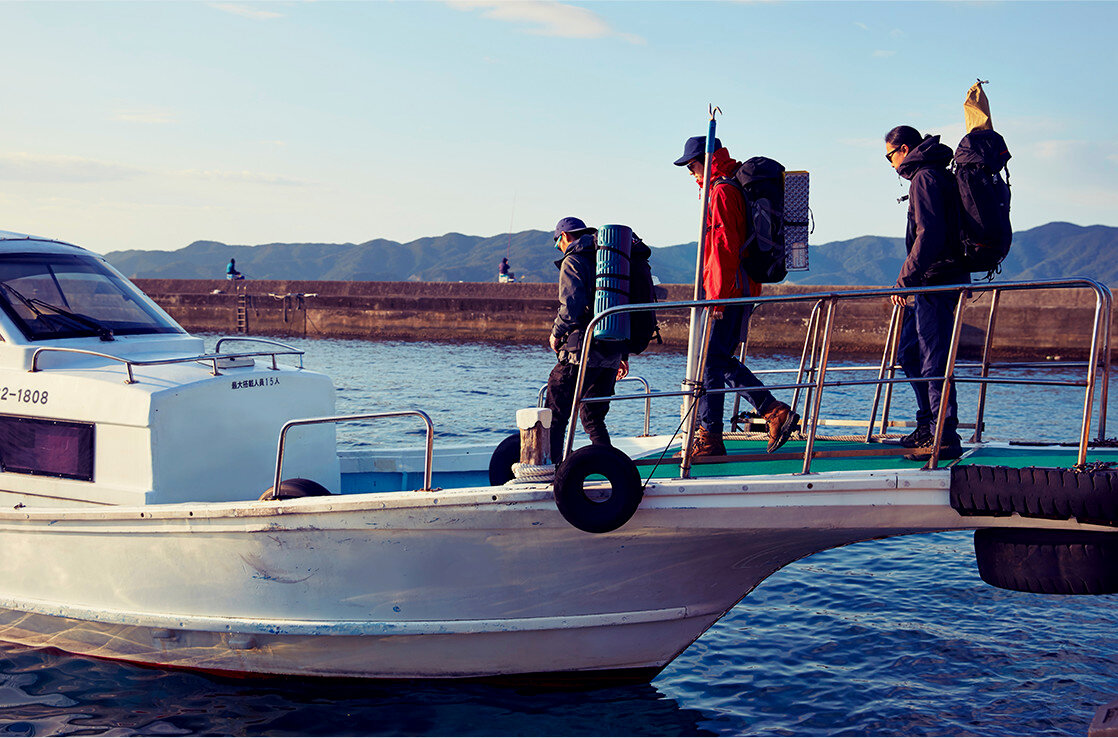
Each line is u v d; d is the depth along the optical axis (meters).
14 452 5.61
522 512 4.52
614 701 5.10
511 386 21.38
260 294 41.38
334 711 4.89
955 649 6.02
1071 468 3.96
